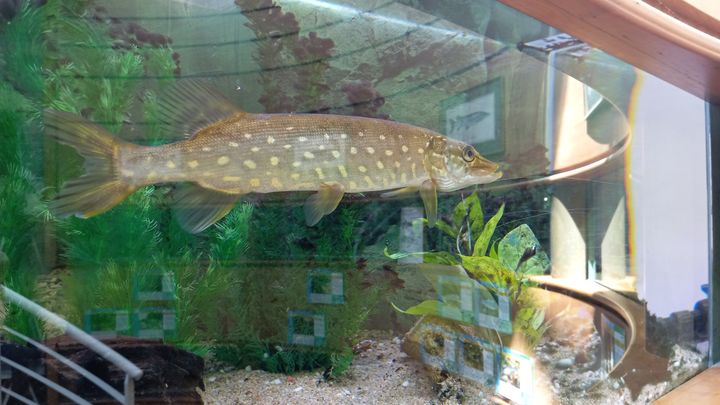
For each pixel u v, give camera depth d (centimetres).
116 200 146
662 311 288
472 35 198
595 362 239
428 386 196
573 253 249
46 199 152
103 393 152
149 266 166
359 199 180
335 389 184
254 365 183
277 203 169
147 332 167
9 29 158
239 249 174
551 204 239
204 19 169
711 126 307
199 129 153
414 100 189
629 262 275
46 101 156
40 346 150
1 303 151
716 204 317
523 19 192
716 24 213
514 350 221
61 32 162
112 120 153
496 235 226
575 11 181
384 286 195
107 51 162
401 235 190
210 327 177
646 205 283
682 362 286
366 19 182
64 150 149
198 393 167
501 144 214
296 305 184
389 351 198
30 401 150
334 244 183
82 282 161
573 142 238
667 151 291
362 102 177
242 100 166
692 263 304
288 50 173
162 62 164
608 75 240
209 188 153
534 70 218
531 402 213
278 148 159
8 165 154
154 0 166
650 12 187
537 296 232
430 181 182
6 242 153
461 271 208
